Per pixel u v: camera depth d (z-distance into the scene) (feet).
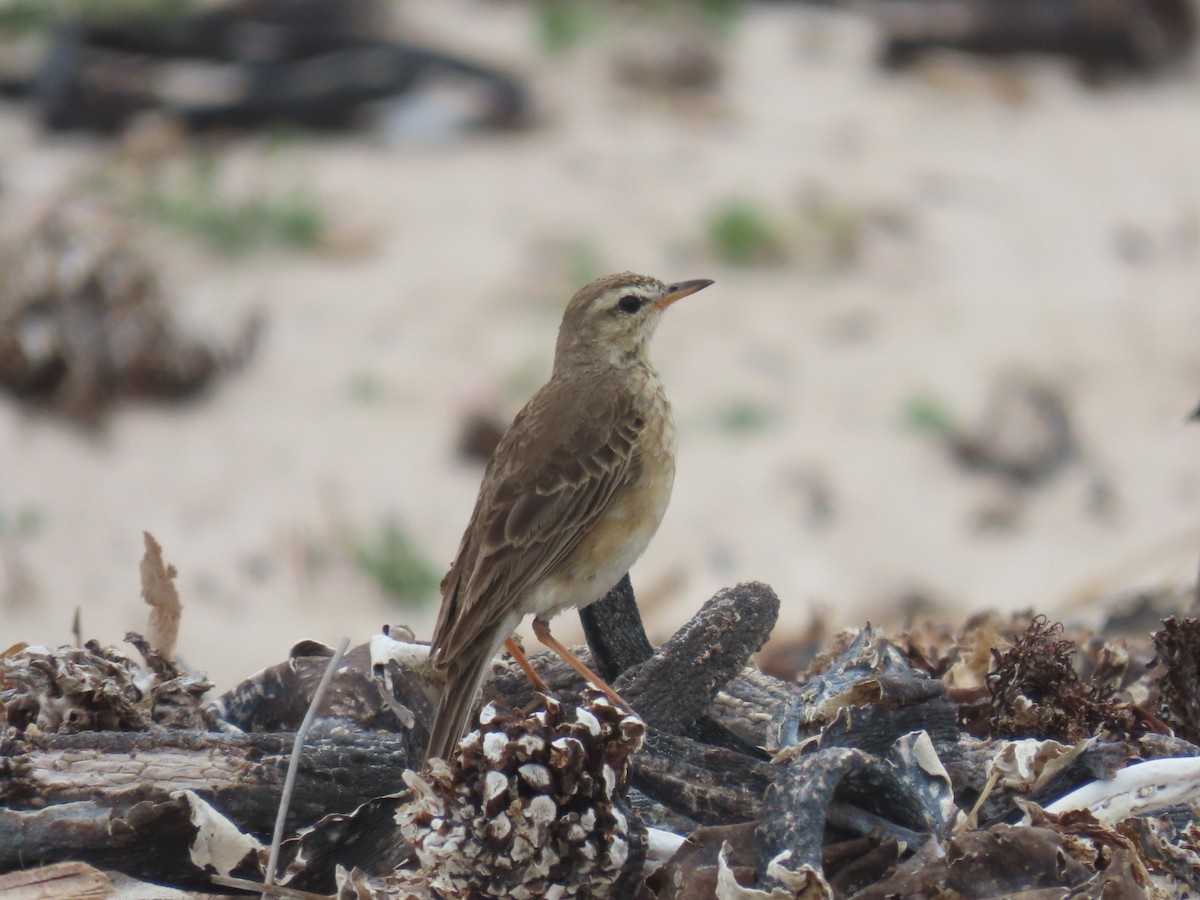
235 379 56.44
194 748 18.72
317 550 46.42
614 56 86.07
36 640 41.27
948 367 59.52
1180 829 17.93
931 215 70.95
